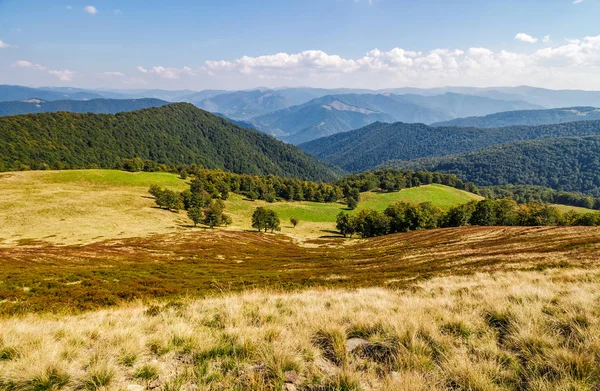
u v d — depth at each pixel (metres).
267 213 105.31
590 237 34.94
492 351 5.17
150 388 4.52
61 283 24.89
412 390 4.06
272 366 4.78
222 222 109.19
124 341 6.07
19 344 6.02
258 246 77.06
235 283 26.14
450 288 13.09
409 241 70.56
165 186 144.38
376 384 4.41
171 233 82.06
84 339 6.57
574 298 7.68
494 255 31.77
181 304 10.65
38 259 39.66
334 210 154.75
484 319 6.91
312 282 24.94
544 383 4.15
